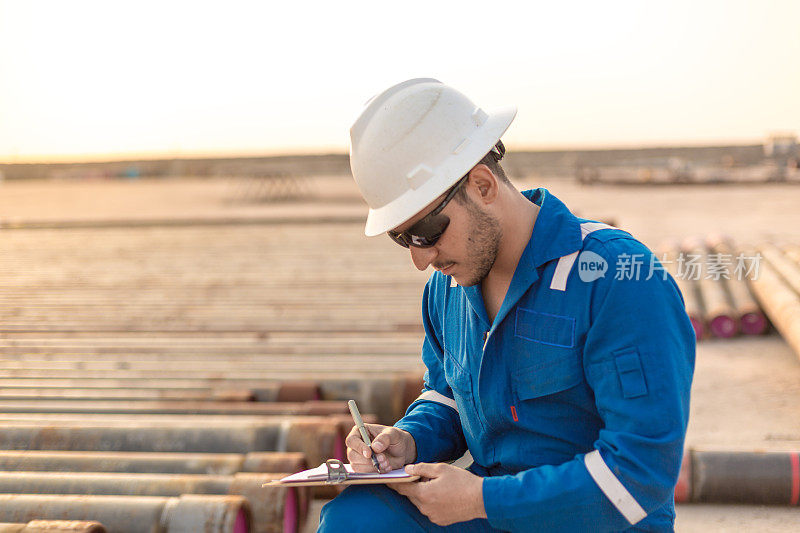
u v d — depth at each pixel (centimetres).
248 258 1144
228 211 2223
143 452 335
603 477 157
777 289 595
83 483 279
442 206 165
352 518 182
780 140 3791
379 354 543
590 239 168
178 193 3375
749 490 311
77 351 580
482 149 166
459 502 167
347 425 347
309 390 427
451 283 199
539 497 160
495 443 188
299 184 3812
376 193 171
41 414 412
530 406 176
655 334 158
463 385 187
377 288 859
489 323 178
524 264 170
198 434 335
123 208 2458
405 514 182
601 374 162
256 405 407
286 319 700
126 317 734
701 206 1952
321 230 1496
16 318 741
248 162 6384
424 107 168
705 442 384
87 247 1327
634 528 172
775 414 427
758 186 2847
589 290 164
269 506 271
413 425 201
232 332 646
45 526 229
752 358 553
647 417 156
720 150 5672
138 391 449
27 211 2375
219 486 276
